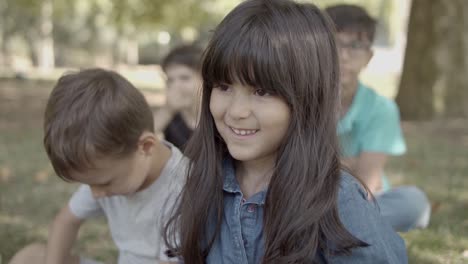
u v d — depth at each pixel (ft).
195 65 11.53
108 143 5.92
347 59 9.21
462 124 28.25
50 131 6.03
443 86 30.27
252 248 5.41
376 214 5.33
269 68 4.76
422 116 30.25
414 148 21.57
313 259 5.15
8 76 61.98
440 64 30.19
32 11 45.70
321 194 5.00
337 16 9.29
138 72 78.89
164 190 6.88
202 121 5.67
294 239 4.98
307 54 4.93
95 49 86.94
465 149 21.47
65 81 6.32
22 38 77.82
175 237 6.01
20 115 32.94
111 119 5.97
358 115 9.49
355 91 9.61
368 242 5.04
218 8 42.83
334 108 5.20
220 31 5.01
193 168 5.73
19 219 12.26
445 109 30.35
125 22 40.34
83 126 5.90
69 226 7.77
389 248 5.29
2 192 14.40
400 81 31.35
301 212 4.97
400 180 15.70
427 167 17.74
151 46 108.27
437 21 30.14
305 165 5.00
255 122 5.01
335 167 5.14
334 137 5.18
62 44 84.48
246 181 5.63
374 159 9.40
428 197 13.58
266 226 5.20
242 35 4.83
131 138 6.15
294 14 5.01
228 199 5.64
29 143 22.65
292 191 5.00
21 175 16.38
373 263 5.07
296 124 5.00
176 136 11.67
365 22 9.43
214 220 5.66
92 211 7.67
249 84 4.90
